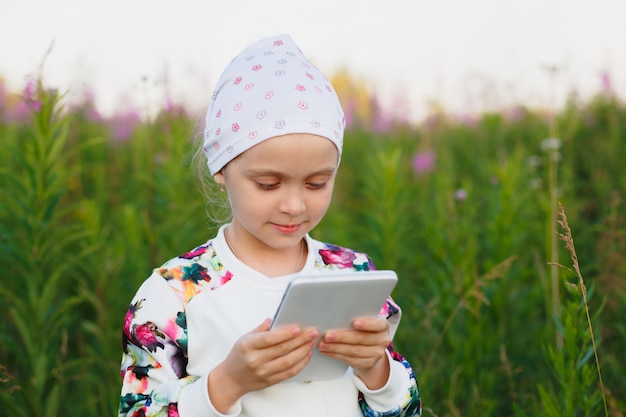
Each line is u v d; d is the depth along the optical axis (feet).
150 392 6.05
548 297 13.10
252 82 6.00
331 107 6.04
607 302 13.09
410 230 18.66
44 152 11.82
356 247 17.20
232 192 6.09
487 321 13.34
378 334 5.74
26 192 11.70
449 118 29.07
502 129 25.44
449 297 12.77
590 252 16.01
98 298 12.78
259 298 6.23
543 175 20.83
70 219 17.93
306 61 6.29
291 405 6.10
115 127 23.45
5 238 11.80
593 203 19.85
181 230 14.40
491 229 14.57
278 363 5.40
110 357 12.30
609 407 10.35
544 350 9.87
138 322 6.17
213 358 6.10
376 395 6.24
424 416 11.09
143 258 13.94
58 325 11.44
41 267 11.69
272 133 5.71
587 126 25.13
